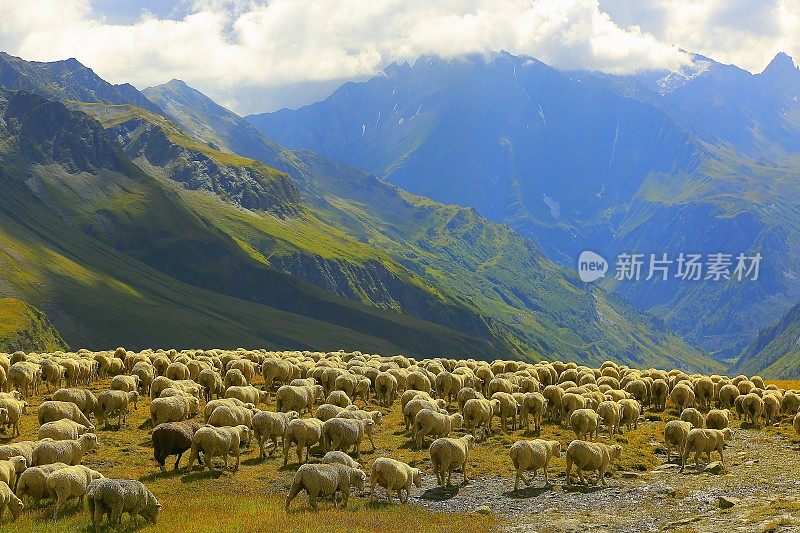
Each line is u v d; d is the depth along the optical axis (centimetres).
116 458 4194
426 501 3669
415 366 7219
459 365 7856
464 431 5000
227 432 4025
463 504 3619
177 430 3994
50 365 6178
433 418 4531
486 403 4803
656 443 4912
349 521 3116
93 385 6606
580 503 3612
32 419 5081
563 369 7688
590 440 4856
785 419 5950
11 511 3036
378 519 3200
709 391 6444
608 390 6016
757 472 4147
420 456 4378
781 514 3159
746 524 3078
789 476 4019
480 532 3094
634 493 3759
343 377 5806
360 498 3634
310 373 6481
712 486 3834
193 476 3884
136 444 4522
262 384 6950
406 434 4906
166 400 4572
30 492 3148
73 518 3055
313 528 2947
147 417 5219
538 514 3447
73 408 4403
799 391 7031
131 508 2992
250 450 4453
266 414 4269
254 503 3403
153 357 7588
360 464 4188
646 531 3128
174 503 3416
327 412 4462
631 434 5109
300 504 3456
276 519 3091
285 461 4100
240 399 5188
